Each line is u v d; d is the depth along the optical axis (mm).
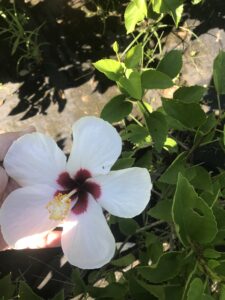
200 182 222
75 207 201
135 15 315
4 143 240
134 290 209
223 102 369
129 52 227
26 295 217
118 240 342
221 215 189
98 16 415
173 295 183
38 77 409
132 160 217
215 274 174
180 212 170
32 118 399
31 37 416
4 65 415
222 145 234
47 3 424
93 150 193
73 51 411
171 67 238
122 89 237
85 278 332
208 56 388
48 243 226
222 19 394
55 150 197
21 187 212
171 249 246
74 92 400
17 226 201
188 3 404
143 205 189
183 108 213
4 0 421
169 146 270
